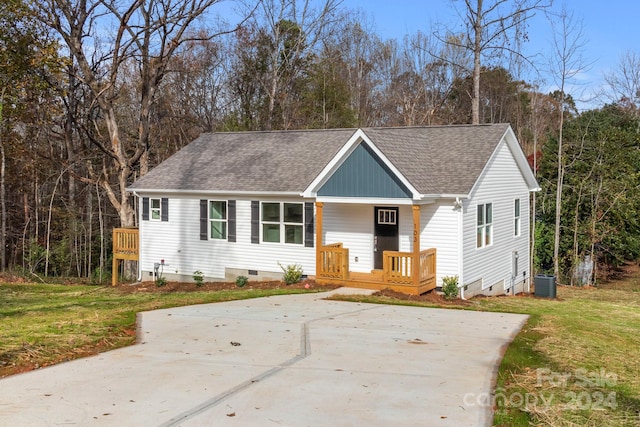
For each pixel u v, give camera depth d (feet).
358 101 155.94
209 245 73.26
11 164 102.53
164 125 128.57
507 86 158.71
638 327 47.73
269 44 132.26
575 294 78.74
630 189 92.58
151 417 21.57
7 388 24.99
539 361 30.35
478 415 21.91
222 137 84.48
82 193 113.39
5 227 102.63
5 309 51.21
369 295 56.08
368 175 58.75
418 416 21.79
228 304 50.03
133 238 79.25
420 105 160.25
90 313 44.73
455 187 59.00
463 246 59.98
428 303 53.31
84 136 112.57
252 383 25.76
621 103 119.75
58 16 79.61
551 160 98.68
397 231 63.36
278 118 131.13
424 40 260.62
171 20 80.84
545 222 98.02
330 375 27.12
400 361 29.84
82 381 26.04
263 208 69.36
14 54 81.92
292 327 38.99
